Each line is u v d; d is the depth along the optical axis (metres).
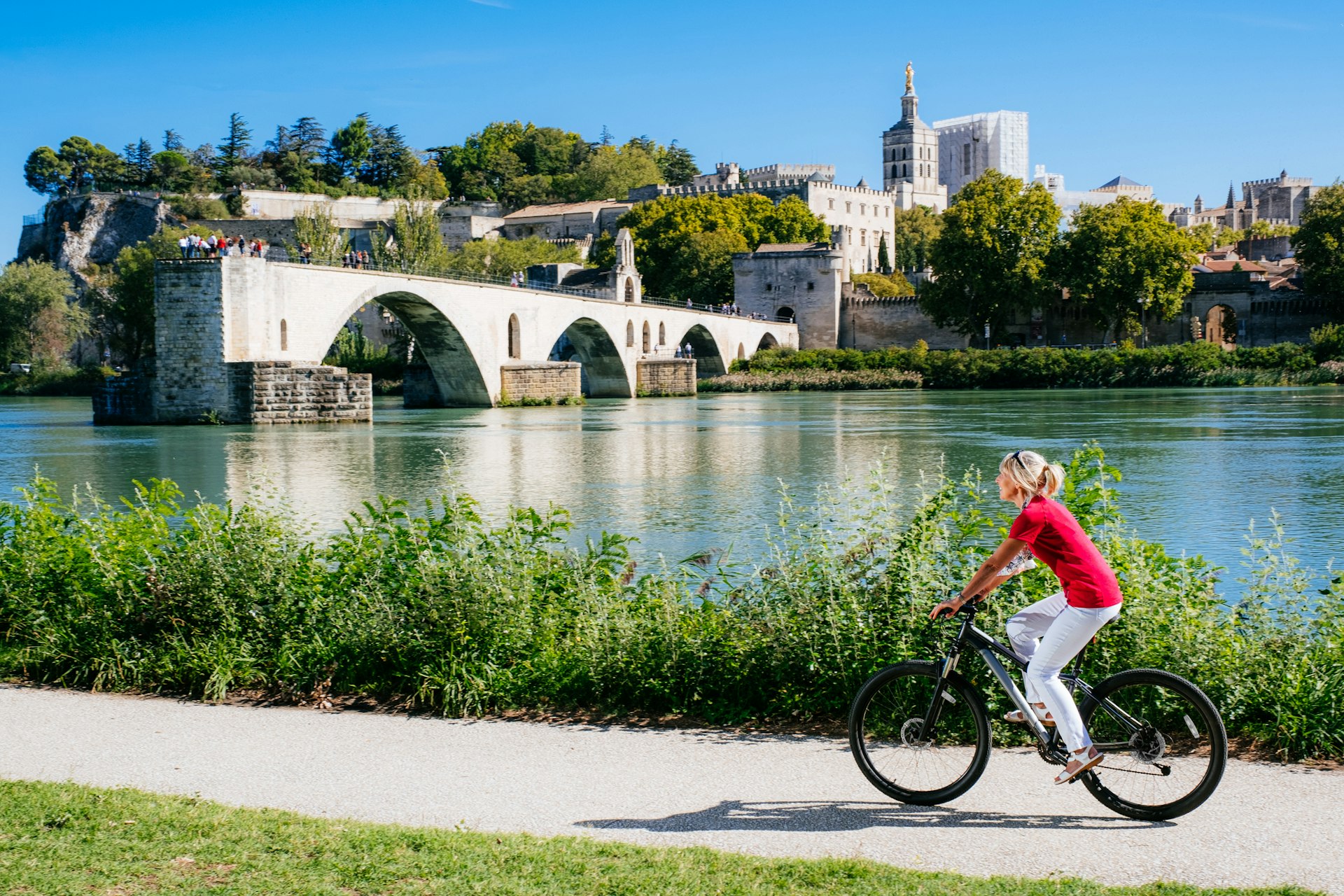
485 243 151.75
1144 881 7.16
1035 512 8.27
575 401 103.38
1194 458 43.78
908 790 8.70
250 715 11.35
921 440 54.62
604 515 30.83
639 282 129.25
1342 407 76.50
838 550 13.70
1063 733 8.23
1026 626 8.60
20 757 9.96
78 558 13.66
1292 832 7.91
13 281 124.19
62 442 56.72
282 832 7.91
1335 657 10.00
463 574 12.39
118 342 130.62
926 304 135.12
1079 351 120.44
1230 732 9.95
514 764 9.65
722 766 9.52
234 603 12.84
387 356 129.25
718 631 11.45
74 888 7.03
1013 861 7.50
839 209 198.50
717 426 67.81
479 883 7.11
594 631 11.73
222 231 178.75
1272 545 12.48
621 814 8.41
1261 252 174.75
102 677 12.49
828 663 10.85
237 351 69.25
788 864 7.37
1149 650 10.30
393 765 9.64
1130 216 125.75
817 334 155.12
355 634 12.20
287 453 50.53
